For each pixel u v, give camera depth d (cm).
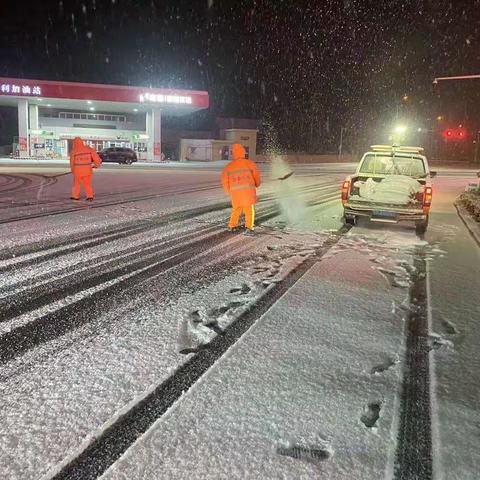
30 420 280
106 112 5138
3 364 346
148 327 418
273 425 281
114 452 255
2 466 243
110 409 293
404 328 432
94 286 530
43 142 4722
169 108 4850
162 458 251
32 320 429
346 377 339
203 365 350
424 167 1058
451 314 471
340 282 570
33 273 574
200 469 244
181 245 755
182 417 286
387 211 924
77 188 1294
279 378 334
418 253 748
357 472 245
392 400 312
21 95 4162
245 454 255
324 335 410
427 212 918
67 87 4238
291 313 459
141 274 582
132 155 4334
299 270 619
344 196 956
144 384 322
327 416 292
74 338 393
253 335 405
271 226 962
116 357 360
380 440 271
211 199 1420
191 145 5662
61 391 312
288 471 244
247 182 864
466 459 257
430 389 327
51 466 244
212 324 428
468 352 386
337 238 849
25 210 1079
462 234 933
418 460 255
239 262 653
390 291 542
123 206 1202
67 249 704
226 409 295
